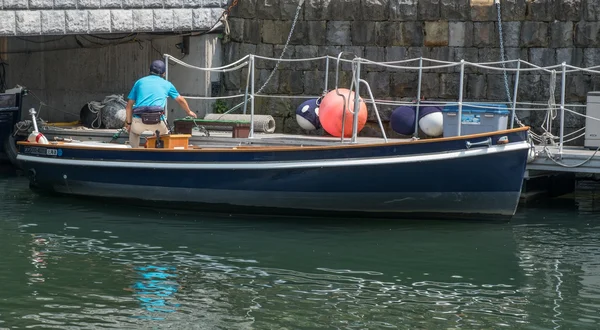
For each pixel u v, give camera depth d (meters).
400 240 17.02
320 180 18.05
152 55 26.52
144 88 19.45
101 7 23.83
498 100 23.61
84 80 27.75
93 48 27.33
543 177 21.41
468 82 23.88
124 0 24.19
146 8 24.53
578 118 23.06
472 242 16.88
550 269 15.04
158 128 19.59
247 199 18.73
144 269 14.82
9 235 17.08
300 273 14.73
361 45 24.64
